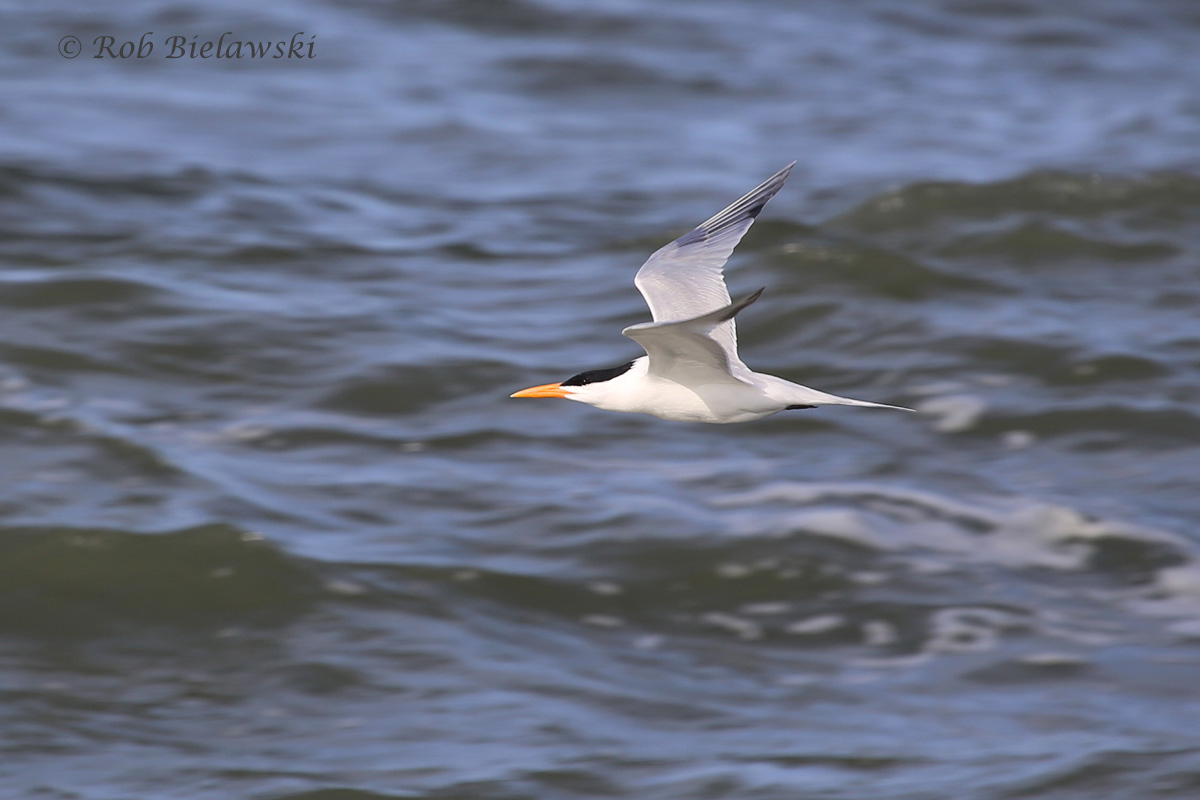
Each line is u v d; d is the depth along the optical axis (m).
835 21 35.41
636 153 26.92
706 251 11.39
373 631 13.55
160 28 32.12
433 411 17.42
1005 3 37.09
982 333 19.28
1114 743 12.21
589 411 17.45
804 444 16.98
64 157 24.97
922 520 15.45
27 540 14.46
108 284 19.28
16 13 32.38
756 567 14.59
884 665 13.42
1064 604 14.28
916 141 27.94
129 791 11.61
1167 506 15.80
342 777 11.75
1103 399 17.89
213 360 18.05
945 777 11.79
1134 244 22.22
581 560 14.66
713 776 11.77
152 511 14.97
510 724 12.42
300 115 27.94
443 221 23.48
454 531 15.07
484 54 31.64
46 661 13.18
